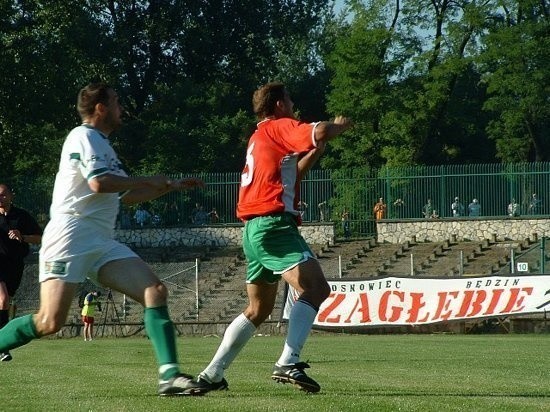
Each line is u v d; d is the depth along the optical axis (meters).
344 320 68.00
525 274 66.44
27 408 14.70
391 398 15.70
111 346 48.28
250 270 16.98
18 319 15.91
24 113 111.25
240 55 149.75
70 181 15.20
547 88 124.00
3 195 26.69
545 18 124.38
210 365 17.03
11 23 112.19
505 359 31.98
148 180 15.13
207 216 98.75
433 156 152.25
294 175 16.56
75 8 120.56
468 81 146.50
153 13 141.88
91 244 15.27
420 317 67.19
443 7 125.12
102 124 15.48
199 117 145.38
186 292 86.50
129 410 13.92
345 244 96.44
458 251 92.19
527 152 139.50
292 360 16.12
